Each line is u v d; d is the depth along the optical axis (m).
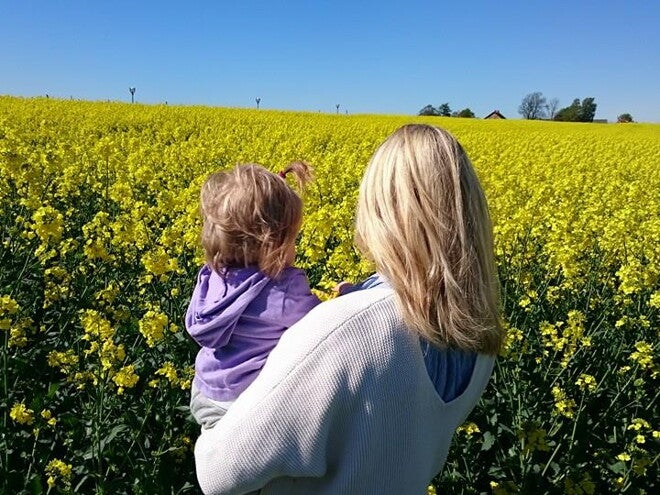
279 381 1.39
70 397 3.85
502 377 4.00
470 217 1.48
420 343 1.45
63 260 5.27
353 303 1.43
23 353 4.18
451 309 1.42
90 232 5.59
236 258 1.74
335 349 1.38
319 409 1.38
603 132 30.64
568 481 3.21
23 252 5.46
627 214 7.47
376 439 1.39
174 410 3.55
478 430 3.48
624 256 6.55
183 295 4.95
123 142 12.82
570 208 8.16
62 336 4.57
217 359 1.74
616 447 3.94
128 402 3.75
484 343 1.50
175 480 3.33
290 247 1.76
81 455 3.36
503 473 3.55
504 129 29.86
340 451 1.42
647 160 19.05
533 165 13.73
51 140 14.52
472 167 1.55
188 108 27.11
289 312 1.71
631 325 4.82
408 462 1.45
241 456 1.42
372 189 1.53
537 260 6.63
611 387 4.52
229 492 1.49
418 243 1.43
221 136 17.69
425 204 1.44
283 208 1.73
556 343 4.11
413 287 1.42
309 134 19.12
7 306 3.41
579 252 6.22
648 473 3.78
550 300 5.38
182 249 5.04
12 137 10.68
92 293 4.95
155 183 7.46
